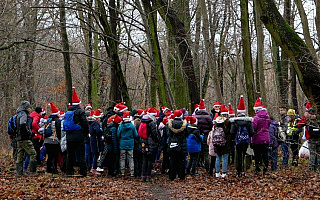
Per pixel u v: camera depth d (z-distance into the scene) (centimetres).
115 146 1145
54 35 2095
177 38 1748
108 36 1581
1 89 2398
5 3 1756
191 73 1792
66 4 1788
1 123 2386
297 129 1195
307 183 943
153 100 2108
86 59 2639
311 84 805
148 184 1062
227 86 3225
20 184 938
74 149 1079
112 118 1160
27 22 1930
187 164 1280
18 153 1083
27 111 1089
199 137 1166
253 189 921
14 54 2334
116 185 1009
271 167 1173
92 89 2481
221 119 1076
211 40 1591
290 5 1967
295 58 815
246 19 1308
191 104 1789
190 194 913
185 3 2042
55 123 1127
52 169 1137
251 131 1040
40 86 3256
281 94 2097
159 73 1631
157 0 1702
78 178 1064
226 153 1077
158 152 1415
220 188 966
